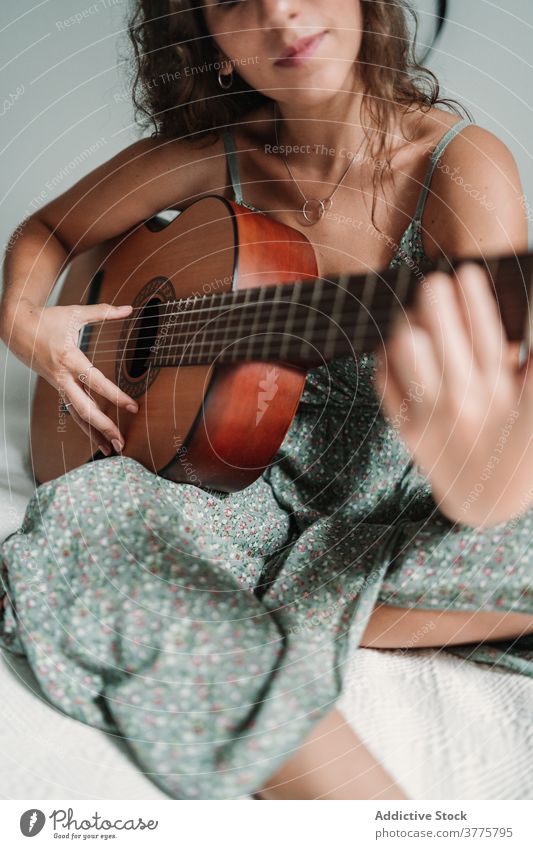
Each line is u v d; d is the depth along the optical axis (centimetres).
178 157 139
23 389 177
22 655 95
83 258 148
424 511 101
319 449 117
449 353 70
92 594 87
